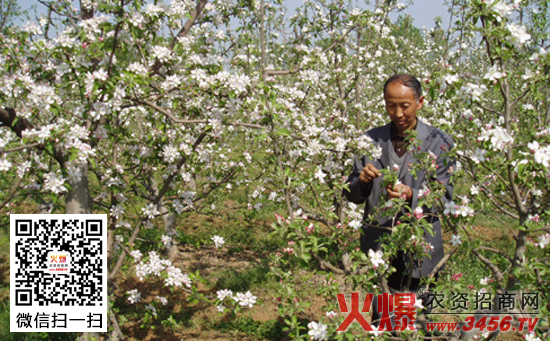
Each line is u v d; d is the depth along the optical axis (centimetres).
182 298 472
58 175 270
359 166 280
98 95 253
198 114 318
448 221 210
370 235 256
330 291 239
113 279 337
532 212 223
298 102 414
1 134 389
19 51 259
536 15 346
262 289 491
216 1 359
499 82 196
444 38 521
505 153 198
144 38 290
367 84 654
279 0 364
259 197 587
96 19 244
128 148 363
